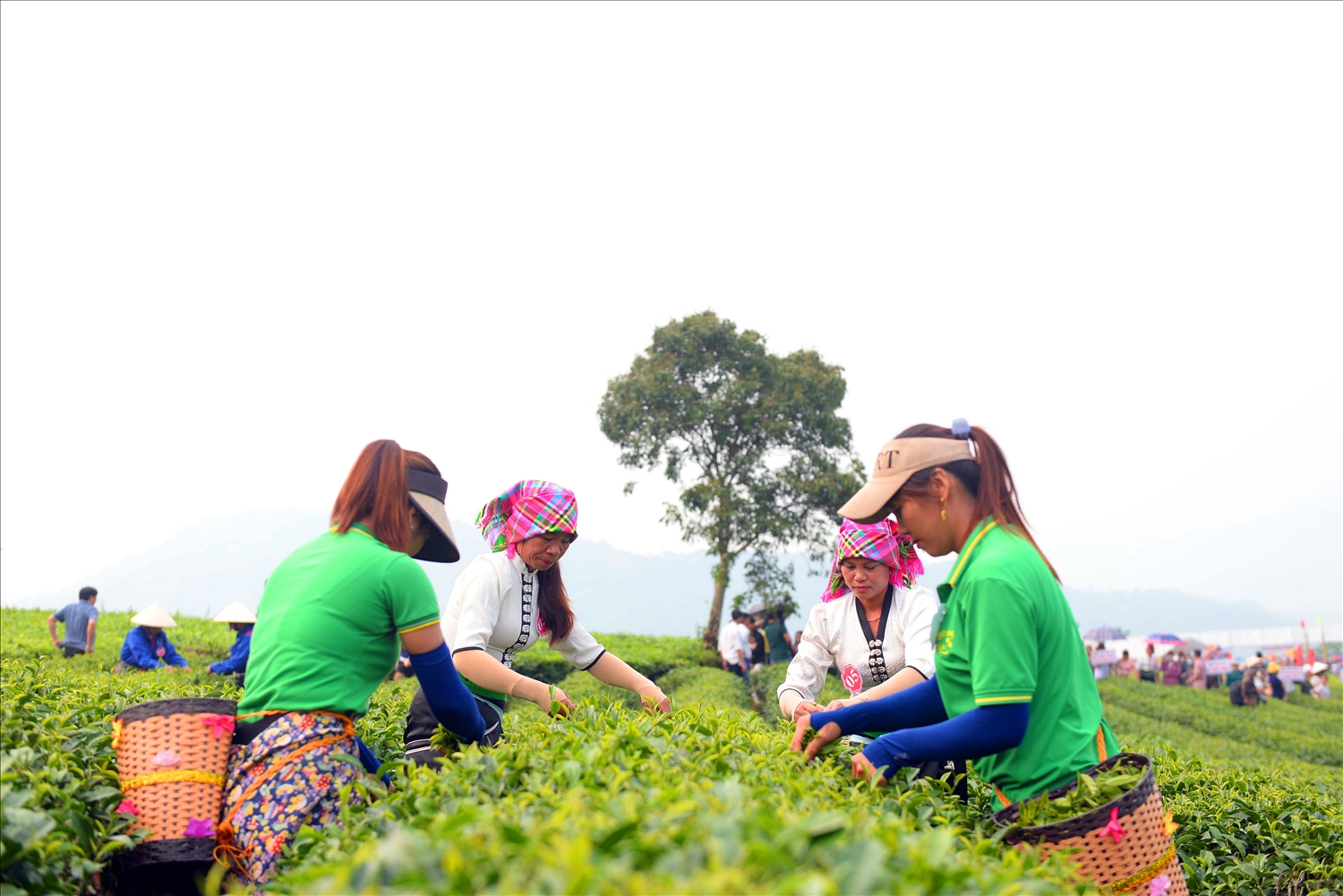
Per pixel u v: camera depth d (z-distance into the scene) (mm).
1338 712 27219
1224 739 17188
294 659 3045
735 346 24094
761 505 23391
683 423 23938
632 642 22891
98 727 3291
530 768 2639
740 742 3189
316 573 3174
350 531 3320
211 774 2926
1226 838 4312
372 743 4113
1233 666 31812
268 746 2941
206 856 2869
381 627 3172
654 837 1559
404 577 3168
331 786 2947
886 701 3346
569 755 2664
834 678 17266
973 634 2967
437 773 2764
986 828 2957
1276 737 17797
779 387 23953
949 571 3180
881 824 2172
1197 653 36469
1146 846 2680
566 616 4297
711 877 1323
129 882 3043
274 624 3133
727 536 23719
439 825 1840
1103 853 2662
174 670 11789
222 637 17984
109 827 2781
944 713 3342
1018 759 3037
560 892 1302
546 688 3867
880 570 4410
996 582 2912
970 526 3186
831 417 23812
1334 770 11461
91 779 2902
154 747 2885
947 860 1836
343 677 3090
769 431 23172
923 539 3273
